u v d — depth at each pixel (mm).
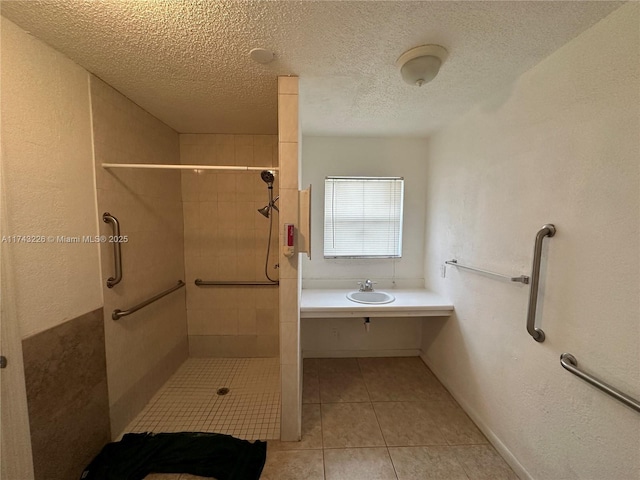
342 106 1814
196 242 2504
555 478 1184
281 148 1460
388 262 2672
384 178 2580
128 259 1736
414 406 1955
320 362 2604
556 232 1174
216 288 2555
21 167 1077
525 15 978
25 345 1082
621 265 930
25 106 1095
